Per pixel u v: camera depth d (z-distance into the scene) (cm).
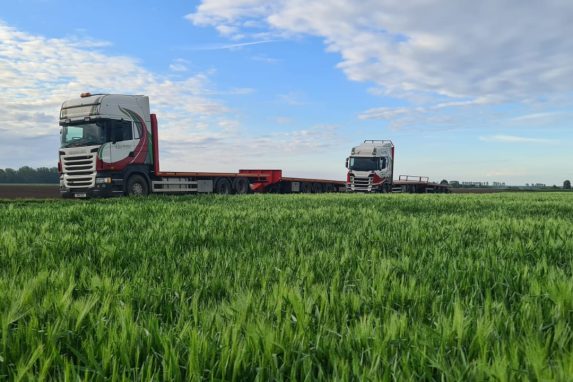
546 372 195
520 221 891
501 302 308
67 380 199
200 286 370
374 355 218
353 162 3766
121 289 351
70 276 381
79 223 873
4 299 310
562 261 516
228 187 3064
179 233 675
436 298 326
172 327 259
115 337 240
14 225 814
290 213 1062
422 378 207
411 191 4672
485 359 213
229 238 666
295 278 396
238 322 259
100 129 2070
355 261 477
